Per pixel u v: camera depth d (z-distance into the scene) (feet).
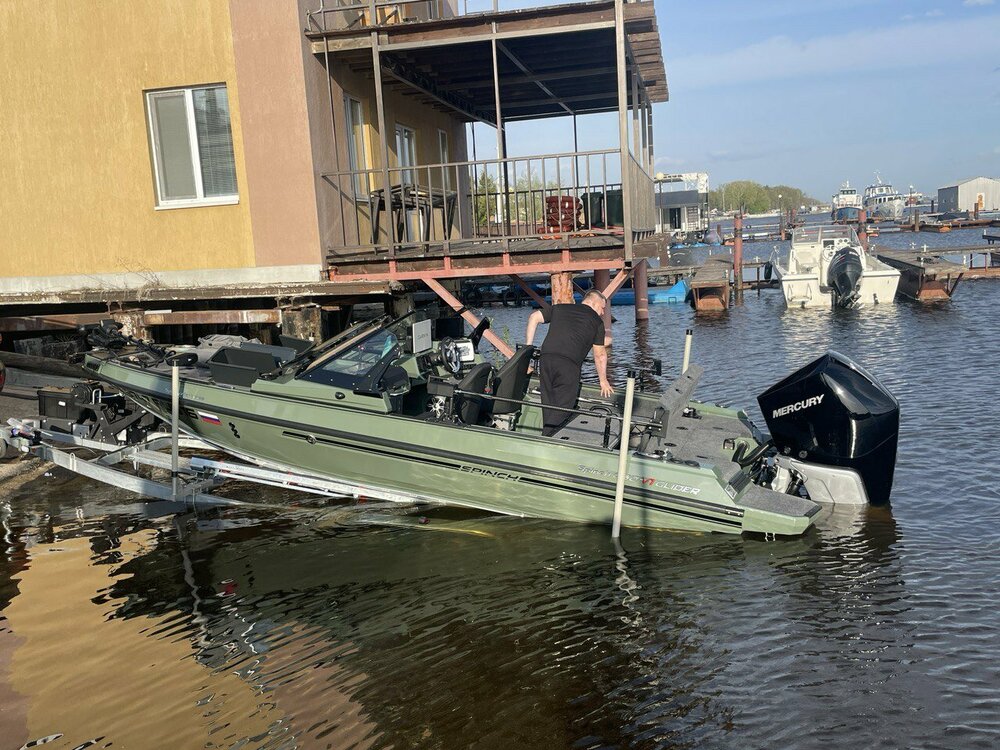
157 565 20.08
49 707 14.02
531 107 60.29
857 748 12.25
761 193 555.28
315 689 14.44
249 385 24.50
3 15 37.17
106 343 27.78
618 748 12.50
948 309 68.08
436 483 22.63
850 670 14.32
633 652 15.31
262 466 24.90
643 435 21.71
